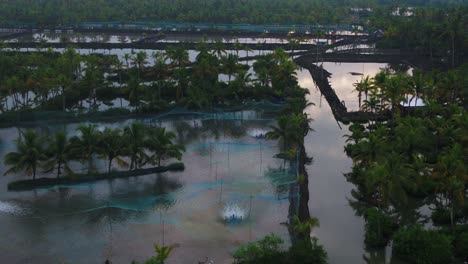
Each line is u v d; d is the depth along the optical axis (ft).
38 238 283.38
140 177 363.15
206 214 310.04
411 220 312.29
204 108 517.55
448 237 261.85
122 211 314.35
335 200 339.98
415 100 505.66
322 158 415.85
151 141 361.71
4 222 299.79
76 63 615.57
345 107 530.27
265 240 251.19
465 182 287.48
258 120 495.41
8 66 567.59
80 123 480.64
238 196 332.39
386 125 462.60
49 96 556.92
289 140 396.78
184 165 382.22
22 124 471.62
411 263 259.60
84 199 329.72
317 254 244.22
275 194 335.06
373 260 271.49
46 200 328.29
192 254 267.80
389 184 273.13
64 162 343.26
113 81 629.92
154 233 289.12
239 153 409.69
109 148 349.00
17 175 362.33
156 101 509.76
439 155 352.28
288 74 566.36
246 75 599.16
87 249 273.33
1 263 258.57
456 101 511.81
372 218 289.94
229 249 272.72
